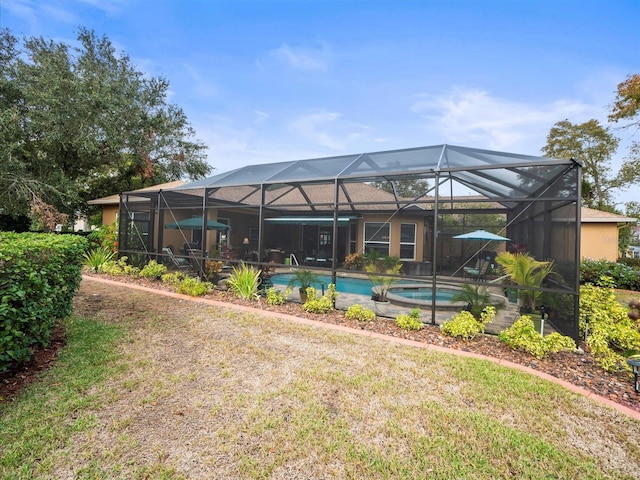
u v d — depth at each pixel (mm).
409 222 19344
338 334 6586
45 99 18562
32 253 4461
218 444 3273
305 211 19562
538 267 8352
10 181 17828
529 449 3305
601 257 18188
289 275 16922
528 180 8562
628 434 3596
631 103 15875
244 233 21469
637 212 31906
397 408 3967
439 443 3373
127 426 3494
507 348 6062
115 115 21906
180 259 13133
